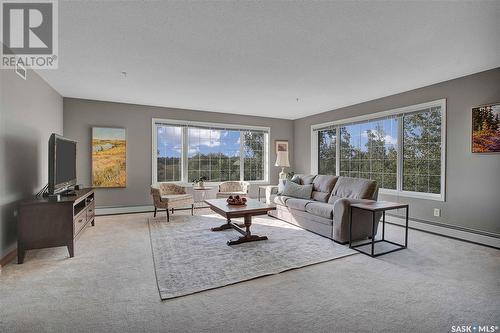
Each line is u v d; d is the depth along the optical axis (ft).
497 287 7.32
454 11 6.82
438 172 13.12
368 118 16.60
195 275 8.02
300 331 5.44
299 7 6.66
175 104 17.80
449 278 7.90
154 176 18.24
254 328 5.53
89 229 13.39
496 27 7.63
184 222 15.02
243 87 13.71
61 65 10.68
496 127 10.77
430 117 13.44
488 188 11.10
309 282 7.64
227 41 8.58
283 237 12.14
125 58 9.97
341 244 11.12
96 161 16.44
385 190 15.46
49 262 9.07
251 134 22.06
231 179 21.24
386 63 10.43
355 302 6.55
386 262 9.16
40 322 5.68
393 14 6.97
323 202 14.48
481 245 11.07
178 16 7.11
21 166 10.18
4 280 7.68
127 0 6.40
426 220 13.42
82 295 6.84
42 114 12.35
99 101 16.67
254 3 6.50
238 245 10.96
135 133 17.67
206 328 5.52
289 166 22.47
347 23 7.43
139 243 11.20
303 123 22.40
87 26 7.67
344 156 18.70
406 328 5.54
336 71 11.31
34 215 9.07
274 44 8.78
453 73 11.53
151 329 5.47
